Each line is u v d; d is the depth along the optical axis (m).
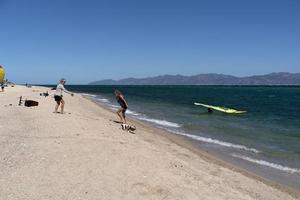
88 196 8.80
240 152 17.17
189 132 22.89
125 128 19.00
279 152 17.30
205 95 97.00
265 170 14.02
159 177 10.51
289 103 62.03
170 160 12.68
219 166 13.67
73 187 9.28
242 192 10.43
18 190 8.92
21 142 13.31
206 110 40.69
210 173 12.15
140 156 12.55
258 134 22.95
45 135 14.66
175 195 9.28
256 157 16.19
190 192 9.62
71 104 33.66
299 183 12.45
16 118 19.12
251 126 27.27
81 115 22.97
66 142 13.50
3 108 23.97
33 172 10.19
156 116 32.66
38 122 17.70
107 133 16.38
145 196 9.06
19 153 11.90
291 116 36.91
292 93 124.31
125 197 8.91
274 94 113.38
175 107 45.03
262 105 56.44
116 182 9.82
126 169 10.92
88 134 15.39
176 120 29.70
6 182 9.40
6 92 49.91
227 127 26.09
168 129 23.81
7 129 15.75
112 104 46.47
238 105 56.28
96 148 12.96
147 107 44.31
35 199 8.46
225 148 18.02
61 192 8.93
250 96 94.88
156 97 77.00
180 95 93.19
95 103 44.00
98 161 11.45
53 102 31.73
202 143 19.16
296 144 19.41
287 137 21.86
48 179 9.73
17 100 32.75
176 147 16.73
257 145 19.00
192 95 95.25
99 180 9.88
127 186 9.60
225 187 10.59
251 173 13.34
